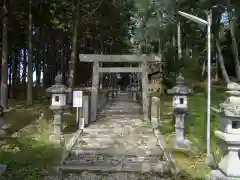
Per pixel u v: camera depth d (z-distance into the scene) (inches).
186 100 269.9
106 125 381.7
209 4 546.0
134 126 374.9
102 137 314.3
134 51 1003.9
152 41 845.2
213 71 914.7
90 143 292.5
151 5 690.8
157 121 368.8
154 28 780.6
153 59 434.3
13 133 320.2
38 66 1041.5
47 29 800.3
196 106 479.2
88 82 1090.1
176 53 782.5
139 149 272.2
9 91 889.5
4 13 535.5
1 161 227.8
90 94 449.1
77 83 1083.3
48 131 326.3
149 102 432.8
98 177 205.5
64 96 287.0
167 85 750.5
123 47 904.9
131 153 261.0
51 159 236.1
